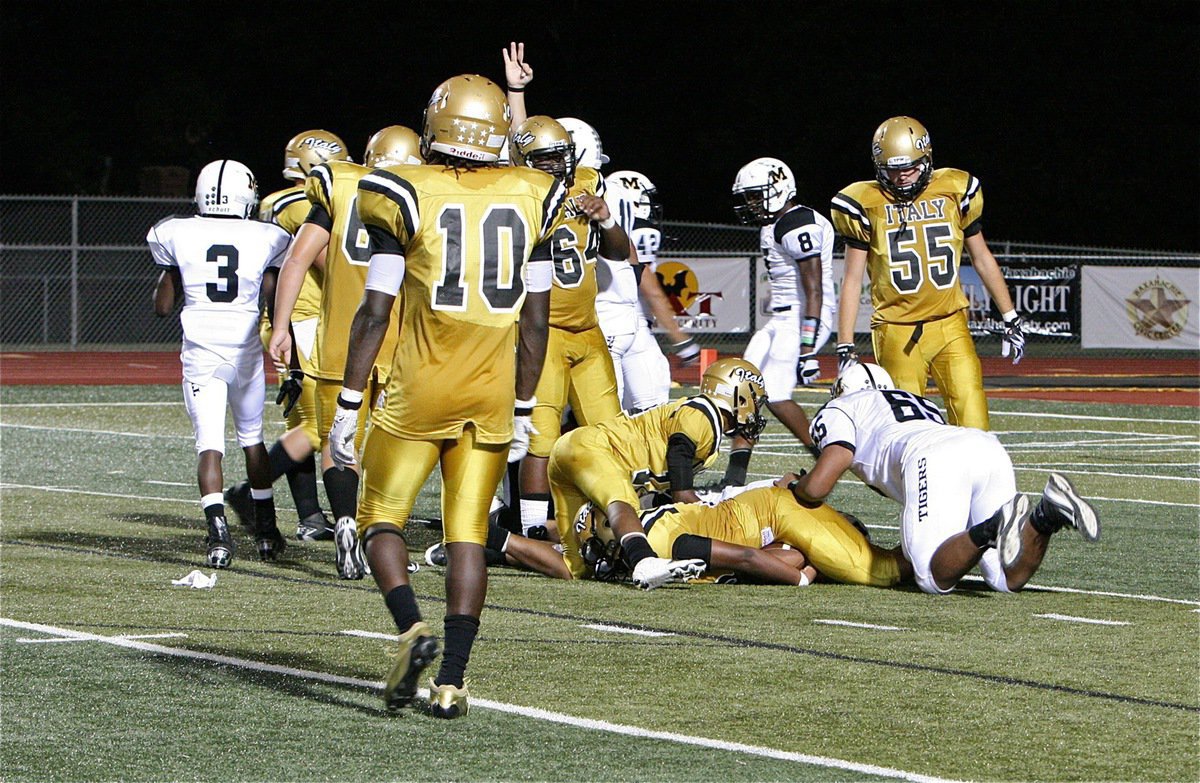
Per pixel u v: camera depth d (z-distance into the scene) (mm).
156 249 23109
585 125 27844
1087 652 17406
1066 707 14984
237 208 23250
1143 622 19203
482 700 15000
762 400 22625
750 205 31828
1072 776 12805
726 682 15797
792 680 15938
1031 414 51531
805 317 31359
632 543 20703
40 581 21375
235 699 14961
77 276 80000
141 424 45625
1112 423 48406
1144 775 12852
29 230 93188
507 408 14445
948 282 26734
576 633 18156
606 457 21688
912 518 20859
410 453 14352
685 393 57938
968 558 20516
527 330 14711
